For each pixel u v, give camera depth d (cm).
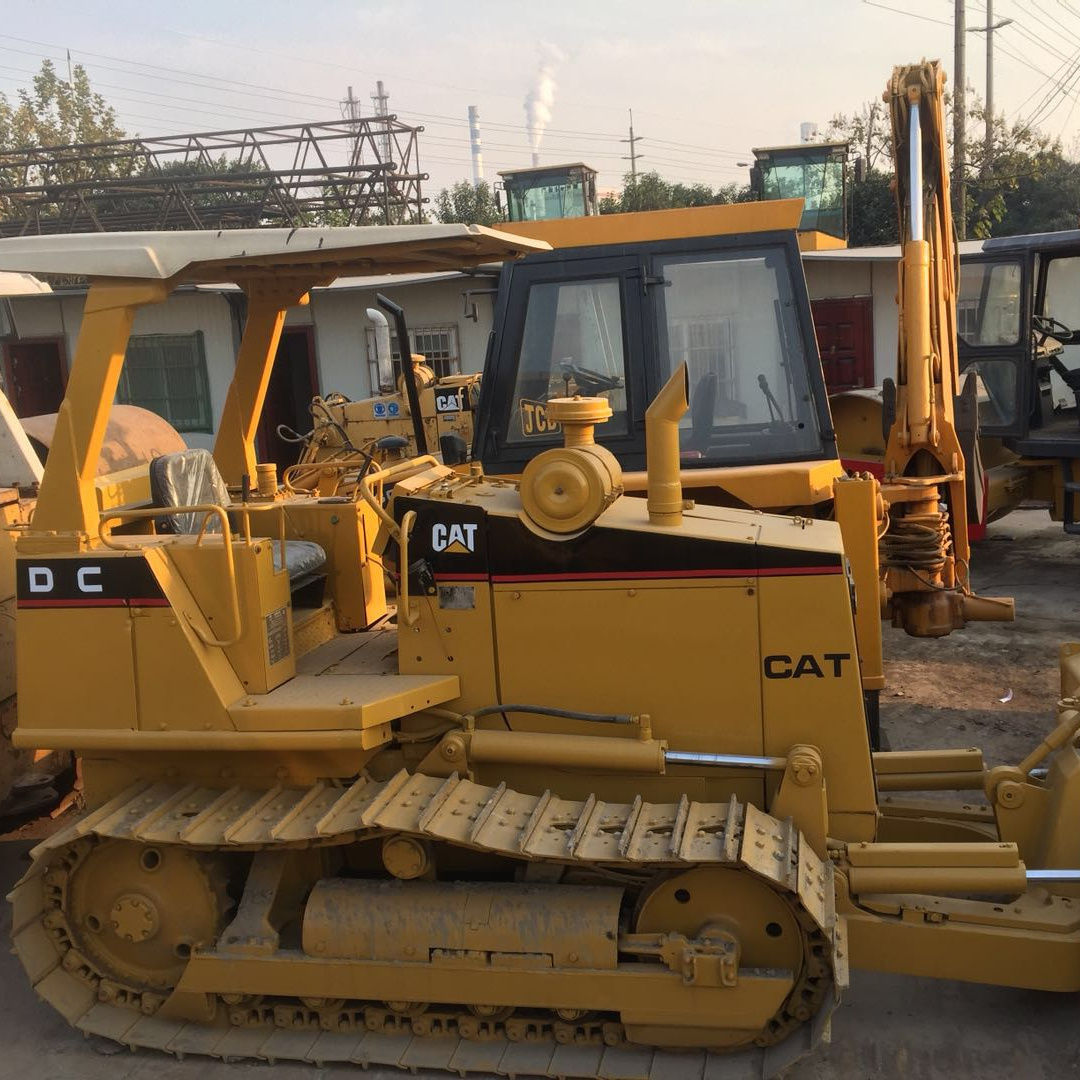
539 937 334
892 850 349
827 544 348
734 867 326
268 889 359
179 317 1616
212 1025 366
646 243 517
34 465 511
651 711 357
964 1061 344
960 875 345
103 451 521
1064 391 1012
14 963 423
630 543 351
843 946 320
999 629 798
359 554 435
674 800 359
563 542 354
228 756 369
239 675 361
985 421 939
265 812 352
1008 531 1131
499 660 364
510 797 352
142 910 365
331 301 1588
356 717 339
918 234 556
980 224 2288
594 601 355
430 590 366
